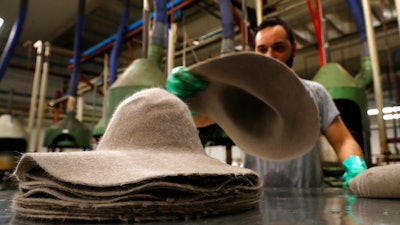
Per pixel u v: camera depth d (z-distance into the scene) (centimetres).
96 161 36
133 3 260
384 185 56
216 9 217
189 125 46
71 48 355
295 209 44
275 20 111
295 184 115
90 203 31
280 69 49
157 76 122
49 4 258
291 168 117
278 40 107
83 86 310
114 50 211
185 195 34
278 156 70
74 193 32
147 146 41
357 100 133
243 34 160
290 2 187
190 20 255
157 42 135
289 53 111
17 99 397
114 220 32
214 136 130
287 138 63
